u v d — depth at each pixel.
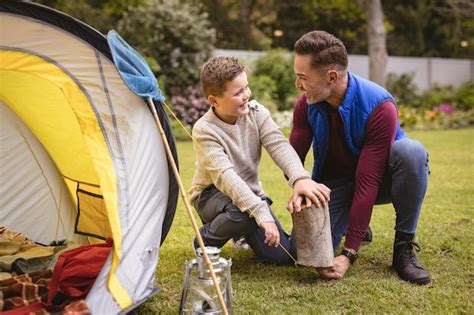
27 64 2.67
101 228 3.17
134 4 16.44
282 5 21.42
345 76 2.83
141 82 2.42
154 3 11.59
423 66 18.25
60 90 2.79
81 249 2.69
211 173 2.79
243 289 2.72
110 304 2.16
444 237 3.55
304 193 2.68
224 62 2.71
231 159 2.86
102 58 2.46
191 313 2.27
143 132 2.48
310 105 3.04
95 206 3.14
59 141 3.11
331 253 2.76
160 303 2.57
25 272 2.79
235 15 22.61
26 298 2.46
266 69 13.77
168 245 3.48
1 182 3.31
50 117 3.03
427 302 2.52
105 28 15.24
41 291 2.50
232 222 2.84
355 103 2.87
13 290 2.47
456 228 3.79
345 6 21.09
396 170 2.81
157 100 2.52
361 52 21.92
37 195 3.31
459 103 16.72
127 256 2.32
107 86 2.50
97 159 2.46
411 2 22.11
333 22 21.75
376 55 15.10
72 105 2.60
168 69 11.28
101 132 2.51
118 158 2.47
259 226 2.90
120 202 2.38
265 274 2.95
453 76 18.66
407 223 2.87
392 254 3.24
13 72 2.79
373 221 4.06
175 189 2.62
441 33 22.56
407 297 2.58
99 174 2.41
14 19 2.48
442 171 6.48
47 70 2.63
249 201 2.68
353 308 2.47
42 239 3.33
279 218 4.21
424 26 22.28
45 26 2.48
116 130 2.50
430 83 18.34
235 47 20.39
